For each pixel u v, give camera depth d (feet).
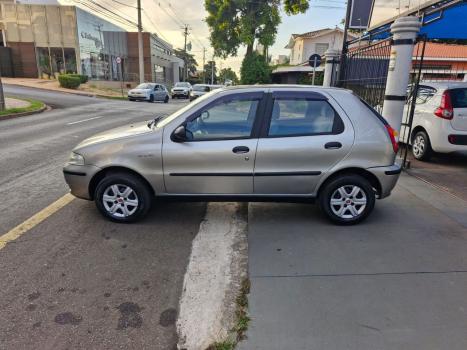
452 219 14.76
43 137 32.12
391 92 21.24
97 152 13.65
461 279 10.48
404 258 11.66
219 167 13.38
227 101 13.47
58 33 102.53
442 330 8.39
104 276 10.59
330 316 8.87
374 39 33.65
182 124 13.46
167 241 12.87
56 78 105.81
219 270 11.04
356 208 14.05
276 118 13.44
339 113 13.51
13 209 15.38
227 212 15.62
